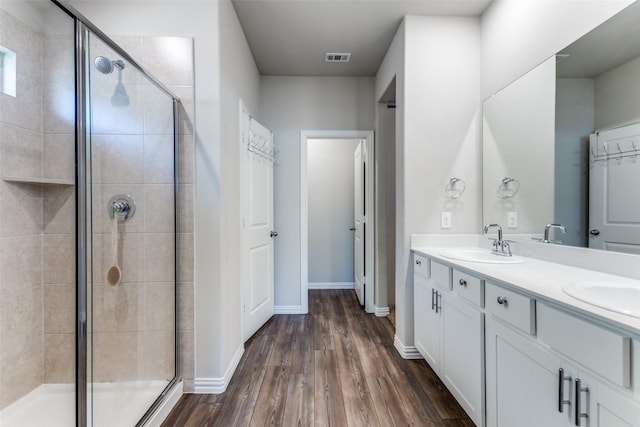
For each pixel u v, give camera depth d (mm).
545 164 1687
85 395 1494
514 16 1927
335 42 2643
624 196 1265
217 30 1890
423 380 1966
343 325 2936
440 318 1817
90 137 1567
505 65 2018
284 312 3279
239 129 2365
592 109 1415
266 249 3027
